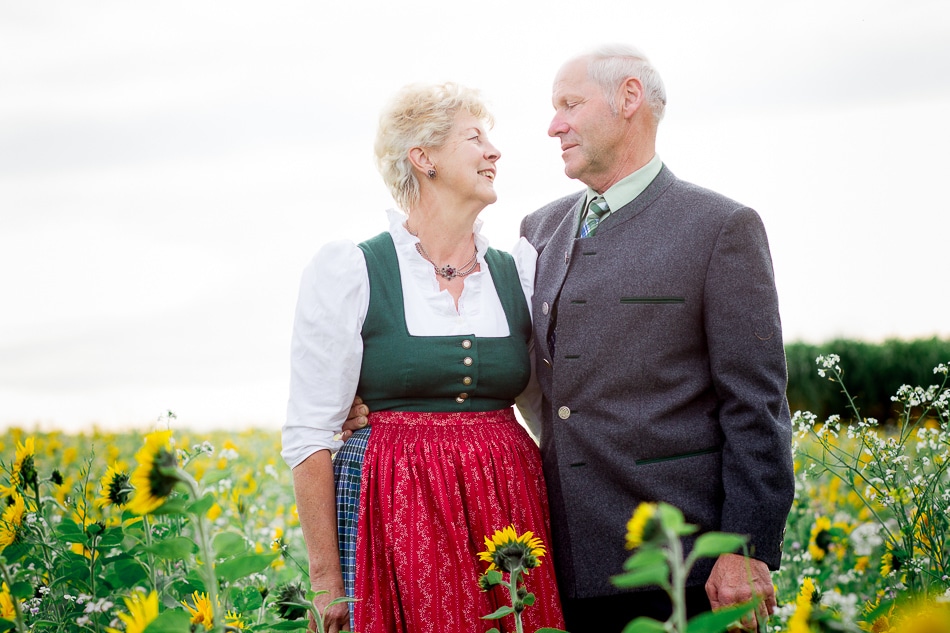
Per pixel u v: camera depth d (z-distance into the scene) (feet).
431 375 8.61
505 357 8.91
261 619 8.73
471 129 9.07
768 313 8.33
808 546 13.00
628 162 9.00
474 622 8.18
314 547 8.62
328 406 8.66
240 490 14.03
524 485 8.74
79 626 9.06
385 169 9.32
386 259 8.96
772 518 8.01
